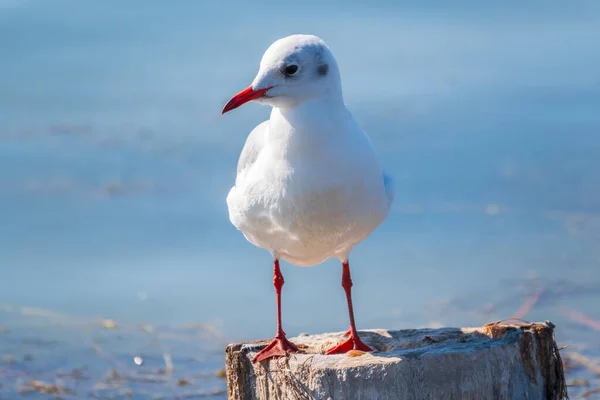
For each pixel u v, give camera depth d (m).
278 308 9.86
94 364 13.54
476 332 9.48
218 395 12.77
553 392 9.05
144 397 12.68
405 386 8.56
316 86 8.80
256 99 8.88
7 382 13.01
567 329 14.16
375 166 9.20
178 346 14.18
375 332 10.19
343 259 10.11
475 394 8.66
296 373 8.95
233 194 9.80
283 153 8.93
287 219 9.16
